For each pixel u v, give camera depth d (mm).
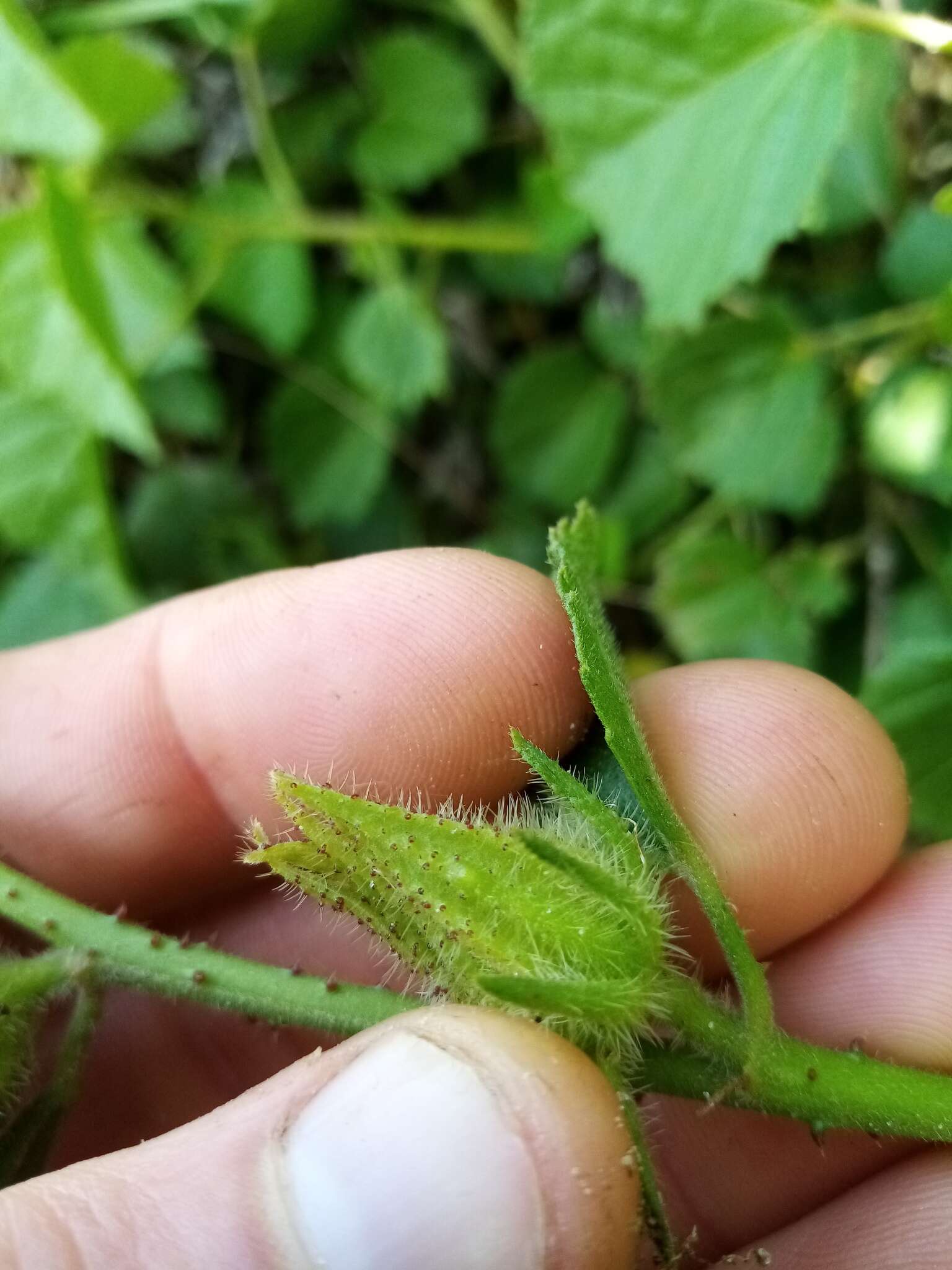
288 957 82
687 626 91
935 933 68
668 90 74
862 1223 67
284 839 78
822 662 90
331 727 72
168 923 85
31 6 96
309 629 72
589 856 53
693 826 67
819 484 86
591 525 57
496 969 52
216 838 81
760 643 89
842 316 86
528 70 76
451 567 71
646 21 72
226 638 75
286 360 105
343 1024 55
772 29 70
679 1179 73
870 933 69
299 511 106
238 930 84
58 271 82
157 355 101
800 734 67
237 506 107
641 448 98
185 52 99
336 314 103
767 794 66
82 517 98
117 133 94
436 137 96
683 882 67
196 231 101
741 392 87
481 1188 47
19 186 99
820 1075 53
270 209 98
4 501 97
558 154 77
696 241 74
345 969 81
